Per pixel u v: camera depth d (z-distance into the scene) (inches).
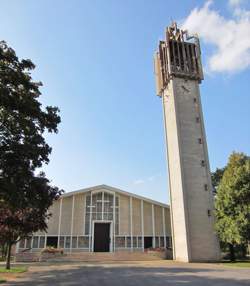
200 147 1563.7
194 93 1673.2
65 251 1621.6
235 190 1234.6
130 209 1765.5
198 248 1370.6
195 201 1449.3
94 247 1669.5
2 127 618.5
